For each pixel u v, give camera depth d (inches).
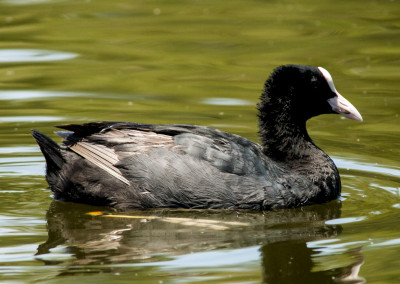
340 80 796.0
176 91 764.0
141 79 799.1
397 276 372.8
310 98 520.1
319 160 511.8
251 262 390.3
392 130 660.7
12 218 459.2
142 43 929.5
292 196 483.8
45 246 413.7
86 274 373.7
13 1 1113.4
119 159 477.7
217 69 832.9
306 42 930.7
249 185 472.4
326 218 465.4
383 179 542.3
